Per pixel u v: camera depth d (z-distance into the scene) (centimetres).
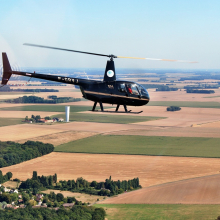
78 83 6850
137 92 6850
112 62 6862
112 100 6825
